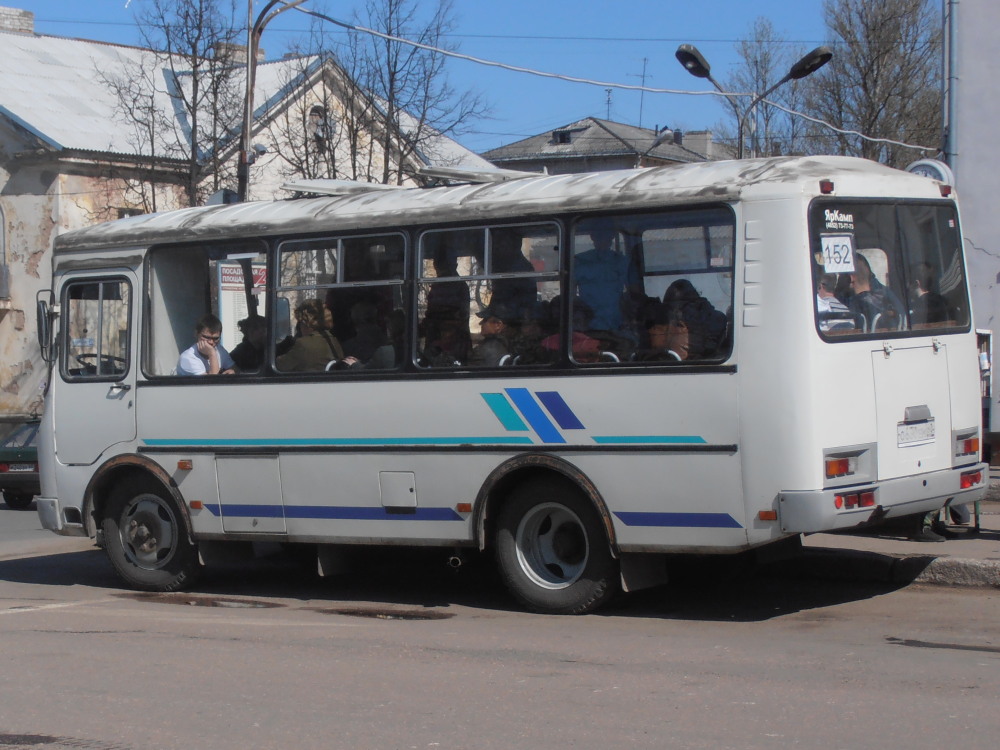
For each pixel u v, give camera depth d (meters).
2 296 32.19
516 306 8.50
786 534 7.46
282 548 11.88
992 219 14.80
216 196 11.54
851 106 41.19
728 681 6.43
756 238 7.59
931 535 10.17
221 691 6.54
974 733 5.37
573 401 8.20
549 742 5.42
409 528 8.94
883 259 8.06
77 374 10.67
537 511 8.58
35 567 12.23
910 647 7.16
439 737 5.54
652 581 8.43
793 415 7.43
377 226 9.08
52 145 30.73
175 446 10.03
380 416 8.99
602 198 8.15
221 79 30.44
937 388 8.25
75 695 6.54
